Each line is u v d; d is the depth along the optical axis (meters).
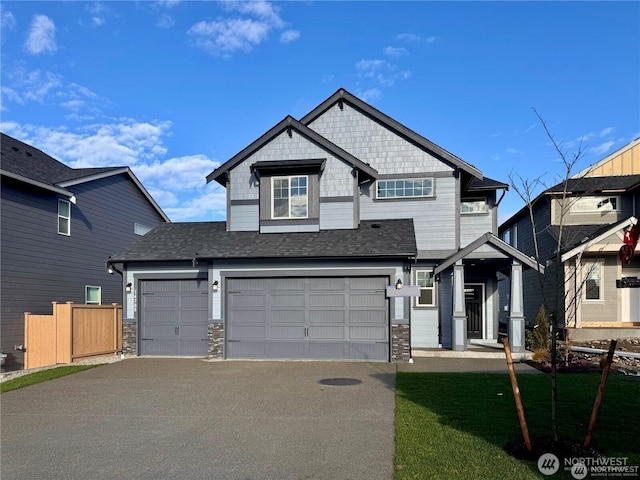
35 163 18.12
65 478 5.30
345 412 7.73
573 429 6.35
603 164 20.52
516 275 14.61
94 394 9.59
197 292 14.91
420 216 16.78
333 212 15.27
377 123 17.27
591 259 17.42
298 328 13.74
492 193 18.53
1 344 14.79
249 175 15.82
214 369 12.21
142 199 23.48
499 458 5.39
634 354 12.52
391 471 5.22
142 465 5.62
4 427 7.39
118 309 16.11
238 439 6.48
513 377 5.75
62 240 17.73
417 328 16.39
